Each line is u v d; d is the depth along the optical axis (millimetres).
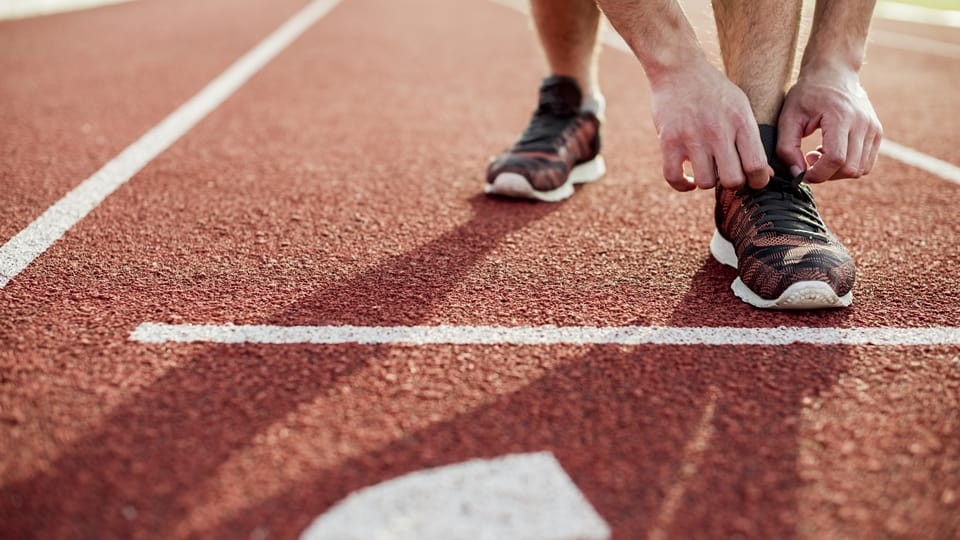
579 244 2020
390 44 5754
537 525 1026
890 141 3139
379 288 1736
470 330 1547
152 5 8633
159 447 1176
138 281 1758
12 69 4465
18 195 2336
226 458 1152
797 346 1498
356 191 2434
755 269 1649
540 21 2244
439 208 2281
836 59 1703
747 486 1105
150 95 3846
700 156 1591
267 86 4133
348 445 1185
